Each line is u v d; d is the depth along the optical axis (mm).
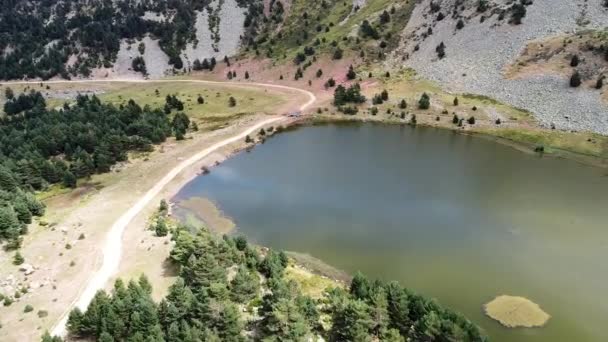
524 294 62375
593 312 59062
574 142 111188
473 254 71312
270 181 101062
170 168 110000
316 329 54219
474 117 130750
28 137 125938
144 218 85250
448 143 119625
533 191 91062
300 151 119312
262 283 63281
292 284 56594
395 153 114250
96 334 52656
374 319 52188
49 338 49344
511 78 138000
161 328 51562
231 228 81625
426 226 79438
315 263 70188
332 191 94188
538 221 79938
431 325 48688
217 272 59688
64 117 144250
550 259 69812
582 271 67000
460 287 64125
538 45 141250
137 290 55812
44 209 88188
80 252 72688
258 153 119750
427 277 66312
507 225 79062
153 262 68938
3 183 93750
